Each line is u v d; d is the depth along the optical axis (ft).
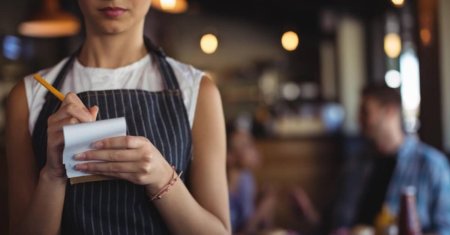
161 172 3.47
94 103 3.83
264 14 32.94
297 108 29.19
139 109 3.87
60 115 3.38
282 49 34.22
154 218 3.84
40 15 18.90
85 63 4.15
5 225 17.47
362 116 10.60
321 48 30.19
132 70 4.12
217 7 32.81
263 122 28.68
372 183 10.84
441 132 13.25
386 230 8.60
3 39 24.11
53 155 3.39
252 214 12.82
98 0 3.86
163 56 4.23
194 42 33.86
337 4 26.66
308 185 24.17
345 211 11.32
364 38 27.30
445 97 13.25
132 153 3.32
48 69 4.30
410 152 10.04
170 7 16.94
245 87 33.42
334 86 29.07
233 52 34.14
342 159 24.39
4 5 24.53
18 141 4.04
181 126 3.93
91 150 3.30
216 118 4.12
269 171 23.80
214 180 4.03
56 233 3.72
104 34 4.04
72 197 3.72
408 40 20.90
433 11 13.39
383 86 10.41
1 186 17.39
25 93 4.07
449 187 9.65
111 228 3.75
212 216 3.88
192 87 4.09
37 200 3.57
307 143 24.23
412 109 20.10
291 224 22.61
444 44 13.24
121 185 3.73
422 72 13.88
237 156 12.73
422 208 9.50
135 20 3.98
